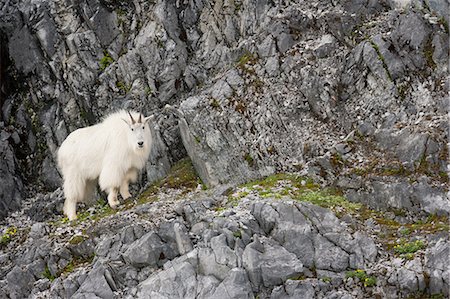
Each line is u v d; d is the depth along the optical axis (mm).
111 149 51688
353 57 52188
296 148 50250
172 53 59750
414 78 49625
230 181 51688
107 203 55156
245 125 51906
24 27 64250
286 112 51875
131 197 53562
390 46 51062
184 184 53719
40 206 58969
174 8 61188
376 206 43500
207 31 60438
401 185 42781
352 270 38312
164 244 42281
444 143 44062
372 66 50781
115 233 45406
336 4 56688
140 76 60281
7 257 47844
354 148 47812
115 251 43344
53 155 61906
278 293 37500
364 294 36969
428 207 41531
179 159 57406
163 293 39156
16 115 63938
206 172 52656
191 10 61344
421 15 51656
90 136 53375
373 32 53281
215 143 52250
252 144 51250
